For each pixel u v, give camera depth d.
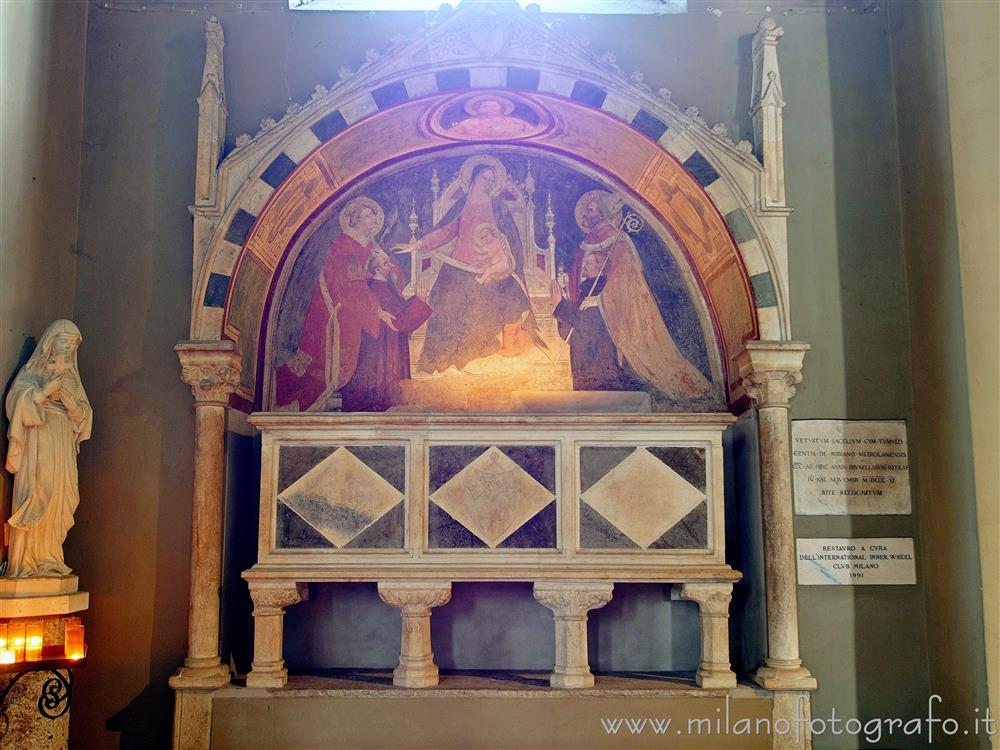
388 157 8.21
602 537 7.06
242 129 7.61
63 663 6.24
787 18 7.88
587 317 8.15
